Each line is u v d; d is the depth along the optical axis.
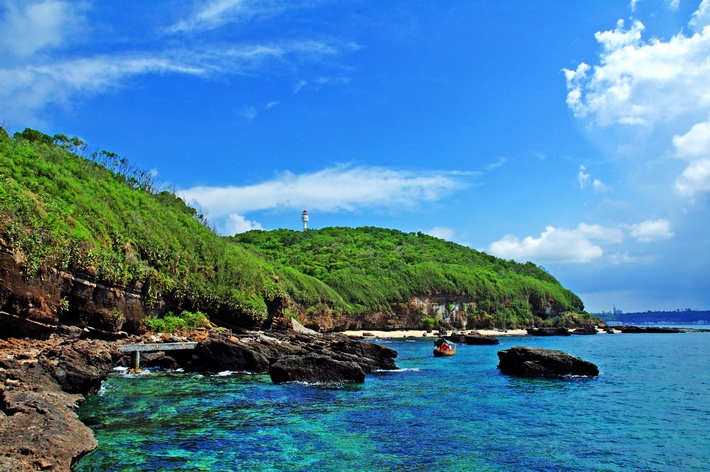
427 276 122.94
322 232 168.25
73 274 31.64
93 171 51.19
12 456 10.70
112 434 16.02
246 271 59.12
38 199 32.66
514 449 15.92
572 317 139.50
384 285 115.56
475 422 19.41
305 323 88.56
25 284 27.19
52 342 27.19
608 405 23.20
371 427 18.25
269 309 60.44
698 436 17.84
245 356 32.44
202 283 49.59
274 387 26.47
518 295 135.50
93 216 38.03
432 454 15.17
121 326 36.19
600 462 14.86
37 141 50.84
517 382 30.25
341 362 29.12
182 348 33.56
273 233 156.00
